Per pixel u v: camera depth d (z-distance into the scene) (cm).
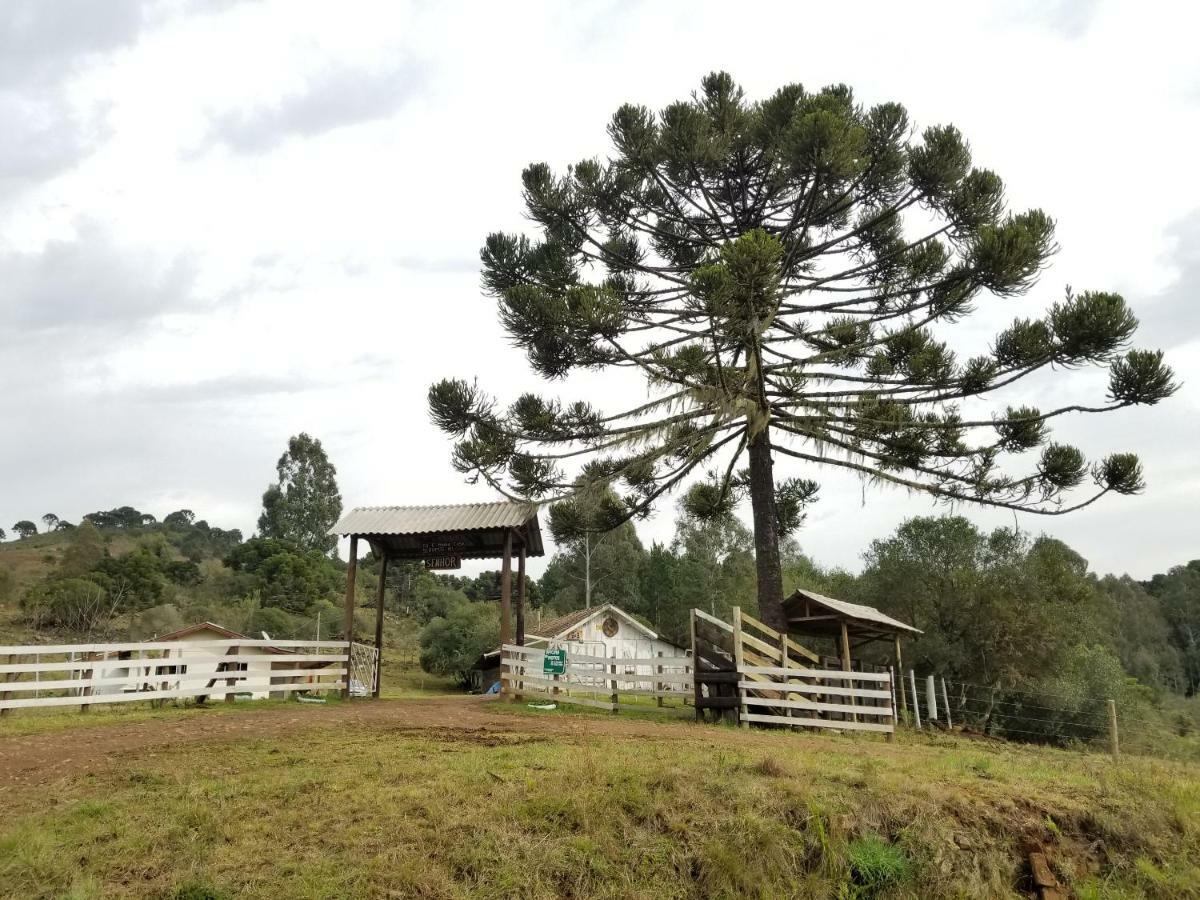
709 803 837
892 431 1895
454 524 1798
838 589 3328
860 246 2038
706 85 1967
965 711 2522
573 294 1719
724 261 1502
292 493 6794
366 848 725
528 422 1947
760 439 1911
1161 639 5806
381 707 1516
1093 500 1703
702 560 4962
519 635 1838
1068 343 1636
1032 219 1725
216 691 1548
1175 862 895
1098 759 1410
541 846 750
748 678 1523
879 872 801
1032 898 832
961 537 2842
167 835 736
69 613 3772
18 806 819
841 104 1844
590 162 2048
